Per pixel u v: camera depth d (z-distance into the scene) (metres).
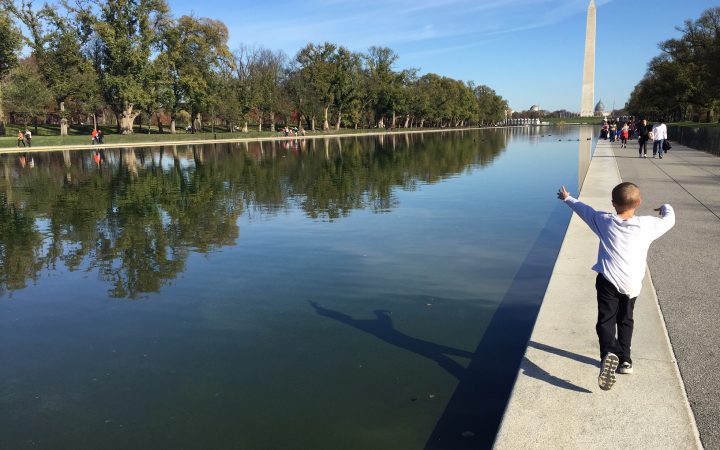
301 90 84.00
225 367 5.42
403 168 27.44
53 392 5.05
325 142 64.38
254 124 106.56
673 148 33.66
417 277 8.27
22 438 4.30
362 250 10.07
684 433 3.41
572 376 4.20
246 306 7.19
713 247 8.05
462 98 142.12
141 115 79.69
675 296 5.95
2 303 7.59
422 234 11.32
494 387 4.86
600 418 3.62
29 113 56.97
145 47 60.03
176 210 15.30
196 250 10.41
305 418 4.45
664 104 78.62
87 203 17.03
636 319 5.27
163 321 6.75
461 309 6.86
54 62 59.31
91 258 10.00
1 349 6.04
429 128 133.50
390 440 4.12
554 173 23.62
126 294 7.86
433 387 4.88
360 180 22.11
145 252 10.35
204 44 68.62
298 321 6.59
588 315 5.41
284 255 9.84
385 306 7.05
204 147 55.34
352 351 5.68
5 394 5.04
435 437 4.14
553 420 3.62
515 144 53.84
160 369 5.43
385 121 120.81
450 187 19.23
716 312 5.45
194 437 4.23
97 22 58.03
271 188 20.02
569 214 13.28
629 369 4.15
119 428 4.40
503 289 7.62
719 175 17.47
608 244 3.99
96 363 5.63
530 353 4.62
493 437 4.11
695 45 63.31
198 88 68.69
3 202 17.48
